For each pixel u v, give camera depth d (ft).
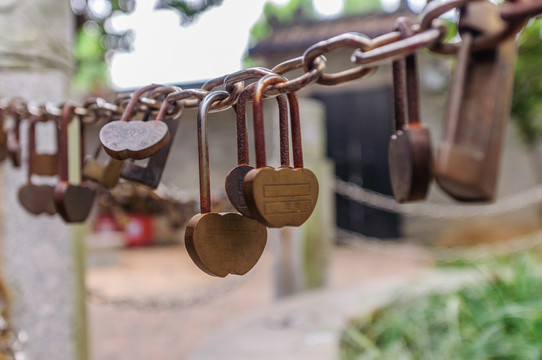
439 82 28.37
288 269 15.05
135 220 32.63
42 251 6.27
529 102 22.79
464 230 26.05
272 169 1.96
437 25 1.99
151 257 29.07
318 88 32.48
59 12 6.35
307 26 32.30
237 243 2.10
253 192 1.90
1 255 6.12
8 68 5.98
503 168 28.50
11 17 5.99
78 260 6.64
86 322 6.89
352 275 22.80
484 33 1.88
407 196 1.99
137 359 12.49
